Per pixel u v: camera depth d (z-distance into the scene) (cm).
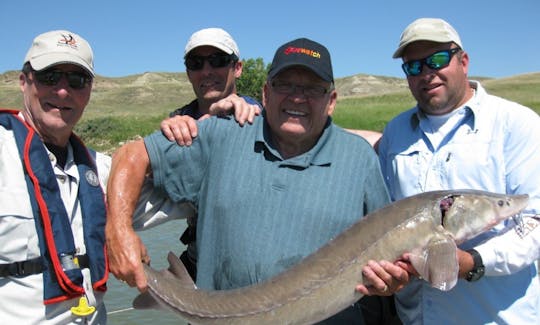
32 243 130
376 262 134
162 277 145
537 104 1463
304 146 143
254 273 136
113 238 136
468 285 145
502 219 139
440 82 148
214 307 138
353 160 141
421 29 147
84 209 141
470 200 140
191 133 144
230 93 220
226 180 140
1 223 127
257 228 137
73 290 133
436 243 135
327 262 136
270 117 140
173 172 144
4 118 136
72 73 137
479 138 147
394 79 5847
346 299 138
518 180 142
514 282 145
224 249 138
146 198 151
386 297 168
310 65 134
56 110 137
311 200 137
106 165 156
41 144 135
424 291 151
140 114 2028
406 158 158
